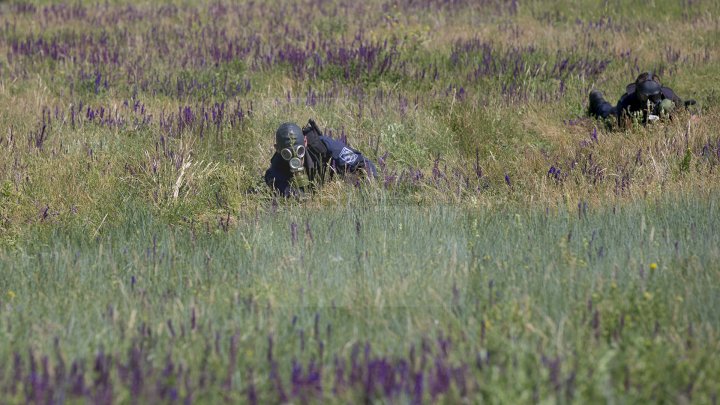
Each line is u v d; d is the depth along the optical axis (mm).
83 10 76000
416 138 40562
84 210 31531
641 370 17375
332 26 65375
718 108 44219
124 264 26125
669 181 33094
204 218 30891
